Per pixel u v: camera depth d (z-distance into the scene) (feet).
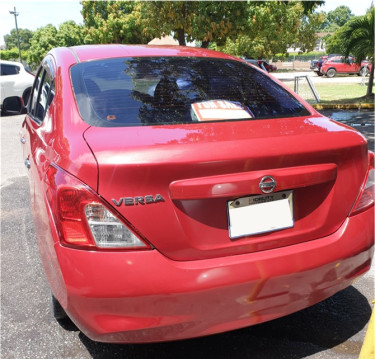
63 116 7.25
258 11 37.45
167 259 5.78
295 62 170.91
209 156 5.76
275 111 7.82
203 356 7.32
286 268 6.15
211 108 7.43
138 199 5.65
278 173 6.08
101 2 122.21
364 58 48.26
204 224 5.92
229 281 5.87
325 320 8.23
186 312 5.80
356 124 31.60
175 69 8.45
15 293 9.66
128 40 124.47
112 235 5.63
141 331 5.76
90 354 7.50
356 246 6.72
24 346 7.76
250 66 9.46
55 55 9.54
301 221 6.45
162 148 5.84
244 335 7.84
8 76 42.42
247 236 6.10
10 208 15.47
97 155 5.80
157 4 38.58
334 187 6.61
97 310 5.68
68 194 5.77
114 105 7.24
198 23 36.86
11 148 26.81
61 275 5.85
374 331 5.10
